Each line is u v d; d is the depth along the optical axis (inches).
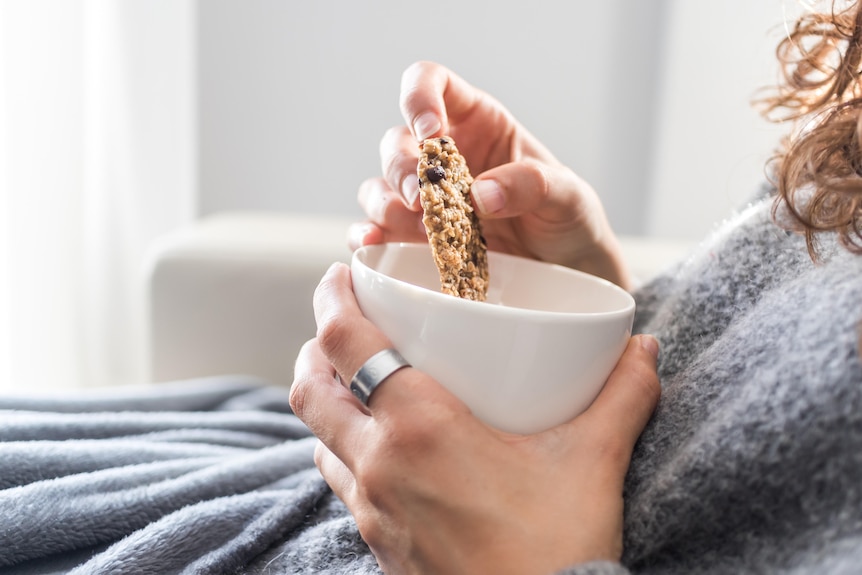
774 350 15.0
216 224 37.2
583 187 20.4
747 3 47.2
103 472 19.3
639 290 21.1
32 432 21.2
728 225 19.0
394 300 14.9
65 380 49.8
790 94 19.7
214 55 52.8
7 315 46.9
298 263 32.2
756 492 14.1
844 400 13.6
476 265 17.1
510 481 14.4
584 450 14.9
